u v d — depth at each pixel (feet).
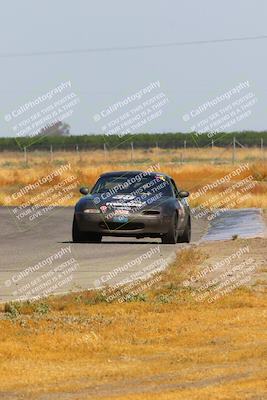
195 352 93.50
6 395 77.41
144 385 79.97
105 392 77.82
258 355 90.74
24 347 95.30
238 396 74.54
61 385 80.69
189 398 74.23
